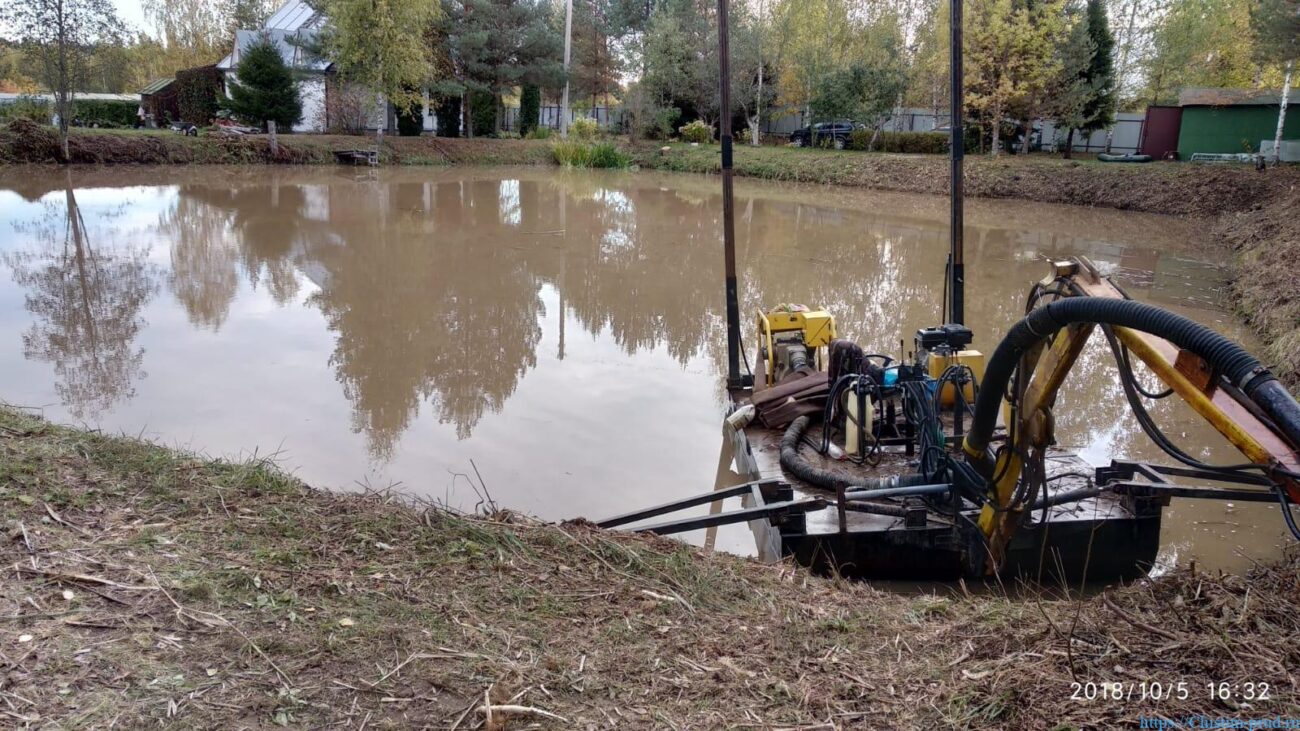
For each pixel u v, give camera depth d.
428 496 5.51
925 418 5.29
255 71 34.09
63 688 2.57
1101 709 2.66
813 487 5.62
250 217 19.80
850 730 2.65
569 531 4.07
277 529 3.78
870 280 14.62
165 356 9.12
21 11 26.86
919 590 5.02
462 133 43.44
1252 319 11.59
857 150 37.62
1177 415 8.12
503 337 10.48
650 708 2.72
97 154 28.97
